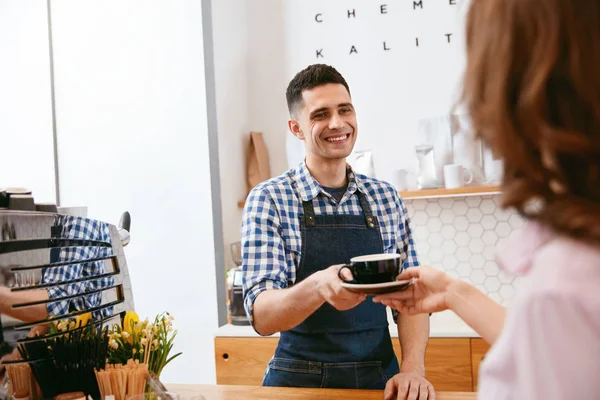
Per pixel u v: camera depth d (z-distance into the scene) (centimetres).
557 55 57
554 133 57
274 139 329
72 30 316
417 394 147
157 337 147
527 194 62
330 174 198
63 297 142
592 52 56
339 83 194
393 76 305
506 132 61
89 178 313
